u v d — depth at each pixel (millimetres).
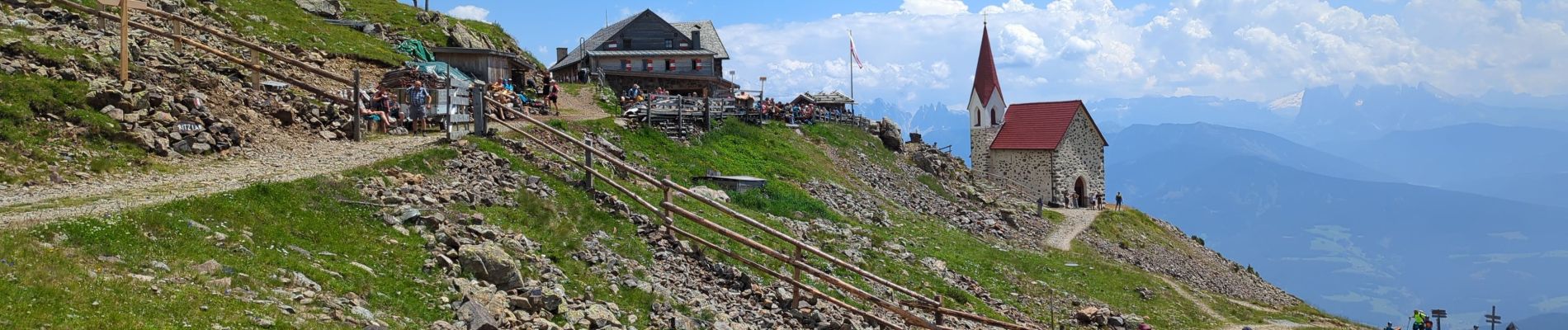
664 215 26062
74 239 15281
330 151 28109
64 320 11961
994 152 81750
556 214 24766
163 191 20438
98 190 20719
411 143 30047
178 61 33156
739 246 27672
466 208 22953
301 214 19516
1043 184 78688
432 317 16047
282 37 45750
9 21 31375
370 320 14844
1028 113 81562
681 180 39406
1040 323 31953
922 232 45094
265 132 29281
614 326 18031
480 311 15992
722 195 36719
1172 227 75750
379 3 64375
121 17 29312
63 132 24234
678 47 92938
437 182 24781
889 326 23953
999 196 71875
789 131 60969
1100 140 81625
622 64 90500
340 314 14688
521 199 24953
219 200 18734
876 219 44562
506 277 18359
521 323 16469
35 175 21500
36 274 13148
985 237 51469
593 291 19844
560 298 17781
